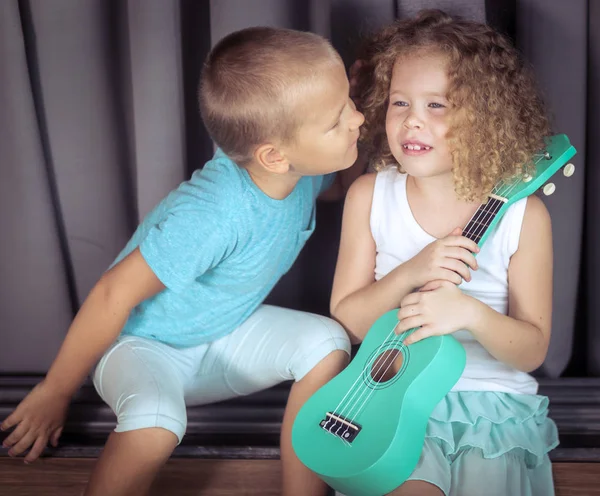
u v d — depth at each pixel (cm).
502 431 137
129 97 174
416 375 128
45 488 155
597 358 175
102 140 176
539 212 142
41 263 180
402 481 127
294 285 183
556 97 166
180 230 139
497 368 143
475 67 138
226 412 172
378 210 151
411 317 134
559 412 170
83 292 183
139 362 145
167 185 176
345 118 137
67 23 169
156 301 151
